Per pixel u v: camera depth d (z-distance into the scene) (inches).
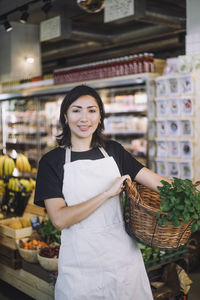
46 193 78.5
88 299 80.8
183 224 71.7
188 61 172.1
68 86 238.1
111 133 231.9
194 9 172.6
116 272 81.0
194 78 167.9
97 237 80.1
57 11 237.5
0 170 187.9
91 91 80.7
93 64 224.2
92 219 80.3
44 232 137.6
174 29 249.9
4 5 243.0
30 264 131.8
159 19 223.9
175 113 176.6
